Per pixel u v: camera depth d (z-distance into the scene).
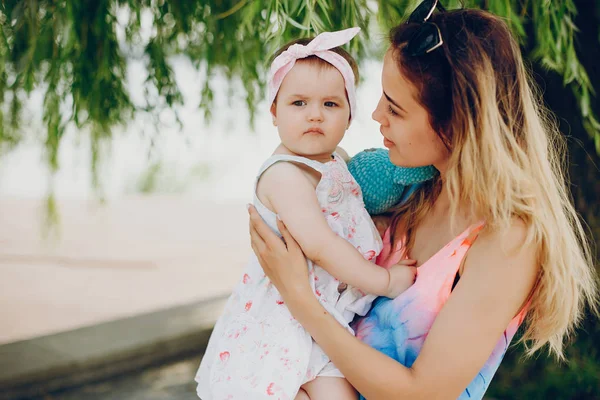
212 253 8.23
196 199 12.43
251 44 3.06
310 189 1.54
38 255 7.85
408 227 1.66
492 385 3.59
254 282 1.67
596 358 3.40
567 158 3.00
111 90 2.88
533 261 1.39
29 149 3.45
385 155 1.76
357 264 1.50
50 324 5.42
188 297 6.27
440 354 1.37
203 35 3.11
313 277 1.54
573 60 2.26
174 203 11.90
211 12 2.91
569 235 1.51
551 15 2.36
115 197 12.23
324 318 1.45
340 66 1.59
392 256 1.68
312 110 1.57
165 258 7.89
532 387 3.46
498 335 1.38
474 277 1.39
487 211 1.39
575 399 3.35
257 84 3.33
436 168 1.62
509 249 1.37
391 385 1.38
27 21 2.44
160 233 9.34
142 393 4.32
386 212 1.78
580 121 3.20
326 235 1.50
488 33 1.41
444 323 1.38
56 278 6.90
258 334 1.57
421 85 1.41
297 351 1.51
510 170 1.37
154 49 2.88
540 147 1.44
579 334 3.42
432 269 1.48
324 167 1.59
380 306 1.55
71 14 2.47
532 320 1.55
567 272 1.45
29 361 4.32
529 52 3.00
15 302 6.03
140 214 10.74
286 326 1.54
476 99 1.37
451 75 1.39
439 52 1.40
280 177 1.55
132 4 2.74
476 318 1.37
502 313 1.37
